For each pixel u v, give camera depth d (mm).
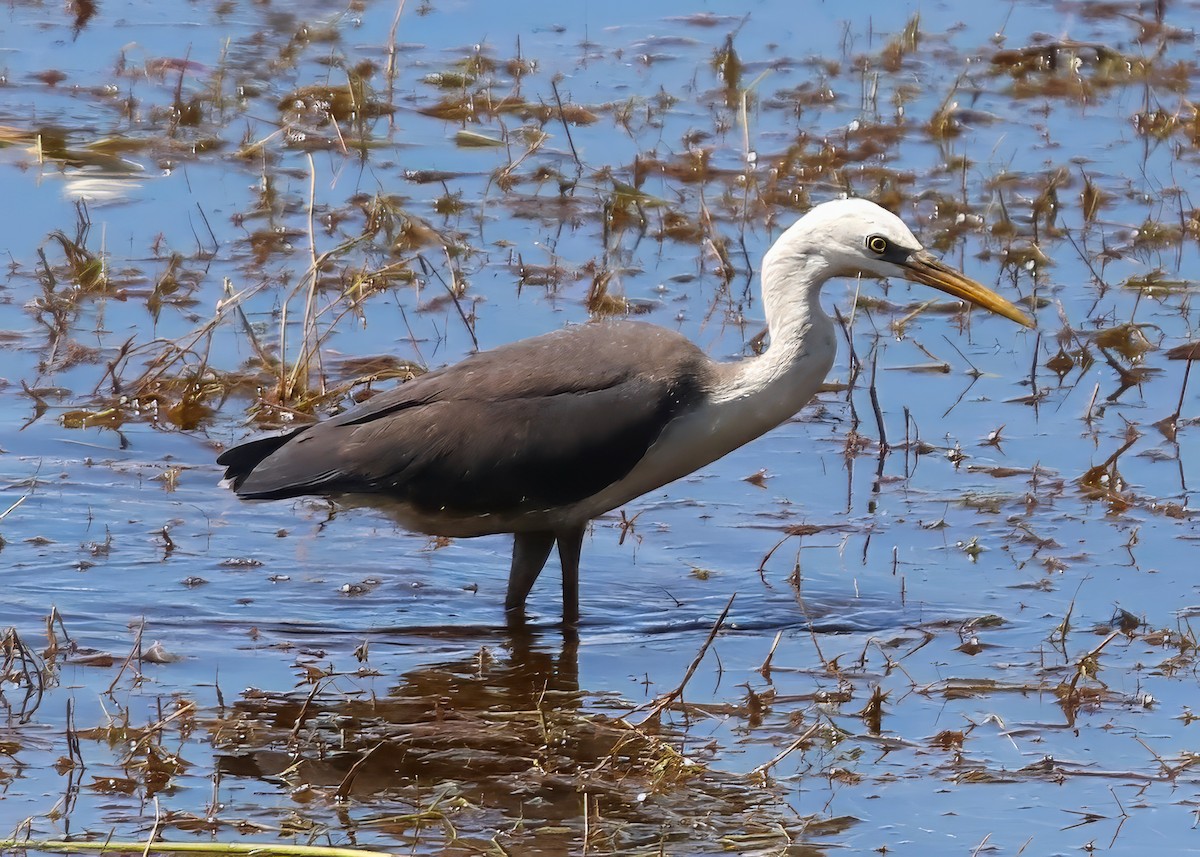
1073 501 12750
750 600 11438
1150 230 17438
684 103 20609
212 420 13711
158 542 11867
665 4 23969
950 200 18031
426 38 22375
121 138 18547
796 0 24281
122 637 10633
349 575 11680
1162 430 13930
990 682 10273
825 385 14758
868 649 10758
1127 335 15367
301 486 10953
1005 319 15961
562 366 11039
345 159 18656
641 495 11695
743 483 13078
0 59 20734
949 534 12281
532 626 11133
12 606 10891
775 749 9453
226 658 10430
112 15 22500
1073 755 9422
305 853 8086
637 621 11219
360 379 14023
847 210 11195
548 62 21672
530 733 9594
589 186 18297
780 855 8383
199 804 8656
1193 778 9172
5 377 14070
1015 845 8508
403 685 10211
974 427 13992
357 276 14695
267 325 15156
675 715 9852
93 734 9305
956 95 21141
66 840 8195
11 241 16422
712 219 17406
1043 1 24438
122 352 13922
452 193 17969
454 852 8273
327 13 23031
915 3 24328
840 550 12070
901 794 8984
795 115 20375
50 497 12352
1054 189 17703
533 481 10891
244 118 19484
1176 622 11016
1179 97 21078
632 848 8391
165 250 16359
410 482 10953
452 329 15133
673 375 10992
